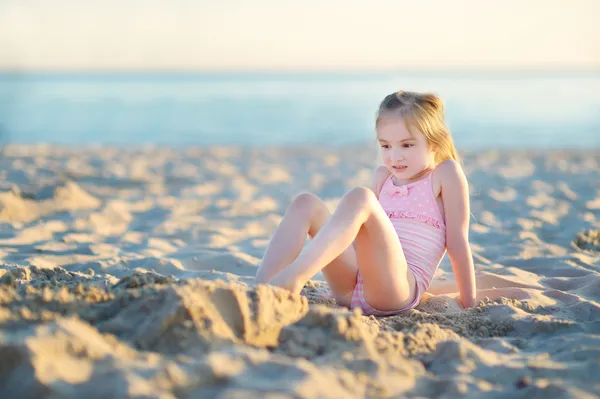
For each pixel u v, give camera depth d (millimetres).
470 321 2529
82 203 5746
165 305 1941
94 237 4469
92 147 12852
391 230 2486
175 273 3488
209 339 1862
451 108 23500
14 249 3943
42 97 33906
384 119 2832
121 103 28734
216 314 1954
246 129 17844
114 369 1570
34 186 6363
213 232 4758
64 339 1652
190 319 1896
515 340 2334
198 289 2002
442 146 2875
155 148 12742
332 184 7762
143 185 7281
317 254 2297
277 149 12586
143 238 4508
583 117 19688
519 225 4973
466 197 2838
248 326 1979
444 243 2887
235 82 81000
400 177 2891
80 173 7953
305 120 20344
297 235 2555
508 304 2793
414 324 2422
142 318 1962
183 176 8188
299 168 9562
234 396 1504
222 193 6914
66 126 18266
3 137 15430
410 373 1889
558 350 2191
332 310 2189
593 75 133125
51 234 4535
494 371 1944
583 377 1913
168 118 21078
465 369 1965
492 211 5762
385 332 2201
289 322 2100
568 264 3715
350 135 16422
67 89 47969
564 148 12945
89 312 2033
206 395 1558
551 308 2811
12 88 48438
